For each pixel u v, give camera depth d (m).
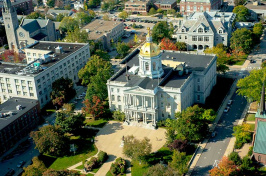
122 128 178.38
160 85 177.38
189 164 148.25
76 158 159.00
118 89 184.38
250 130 166.75
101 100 196.62
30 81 199.88
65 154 162.38
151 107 174.75
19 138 177.12
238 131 156.88
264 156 141.62
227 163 132.88
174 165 138.12
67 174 130.62
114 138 170.88
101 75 198.50
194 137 158.88
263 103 145.62
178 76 188.00
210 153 154.62
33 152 166.25
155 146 161.88
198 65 199.62
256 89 177.50
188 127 157.25
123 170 146.25
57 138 157.38
